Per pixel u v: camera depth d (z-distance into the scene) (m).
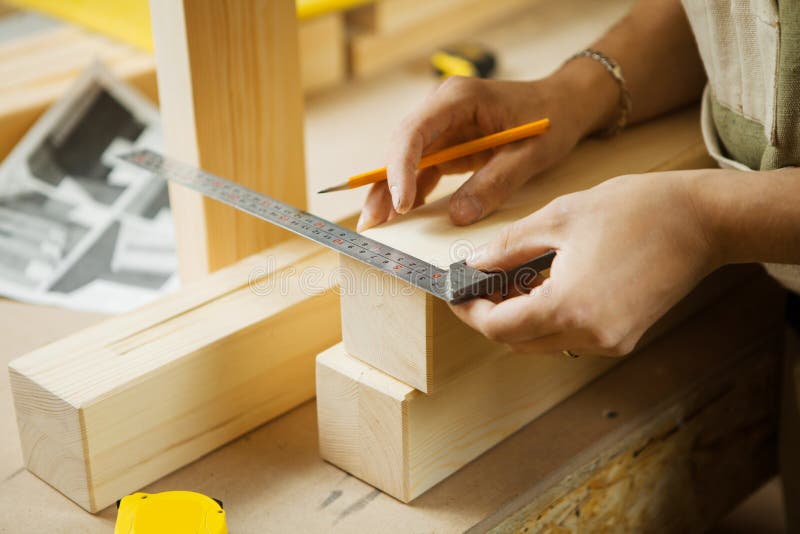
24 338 0.96
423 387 0.72
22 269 1.06
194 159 0.92
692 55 0.96
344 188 0.76
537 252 0.66
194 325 0.81
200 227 0.94
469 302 0.66
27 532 0.74
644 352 0.99
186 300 0.85
